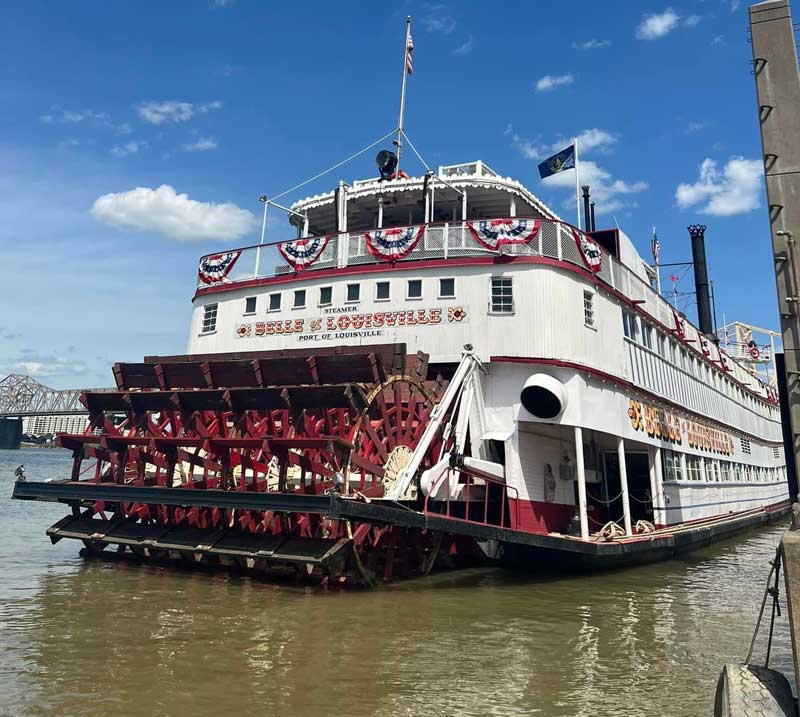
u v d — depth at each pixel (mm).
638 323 19844
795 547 4789
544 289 15852
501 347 15805
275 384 14648
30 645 8219
